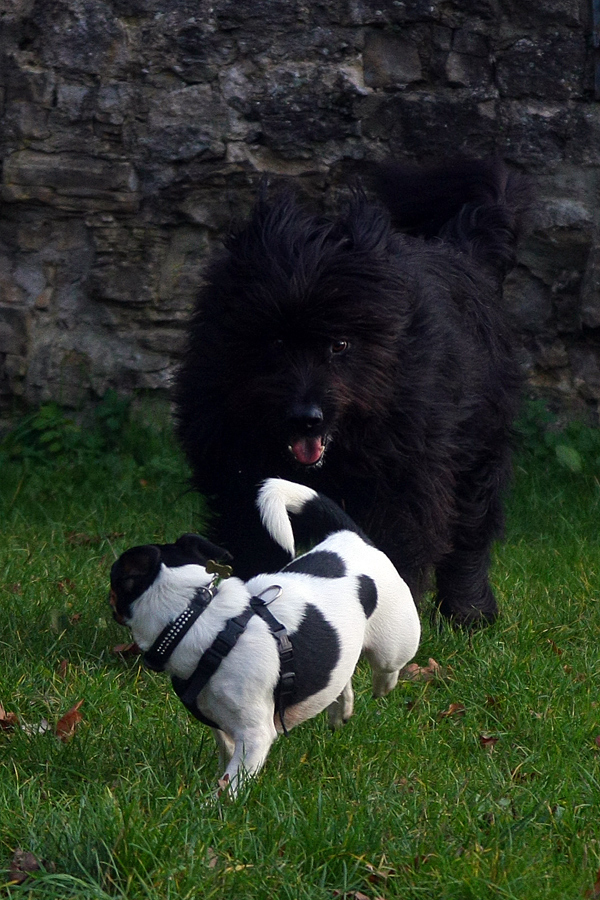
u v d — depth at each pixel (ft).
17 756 16.69
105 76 37.42
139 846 13.08
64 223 38.17
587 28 37.47
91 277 38.09
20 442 37.63
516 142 37.86
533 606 25.41
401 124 37.83
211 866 13.12
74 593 25.20
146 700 19.24
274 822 14.05
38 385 38.24
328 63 37.63
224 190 37.96
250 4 37.27
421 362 20.80
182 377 21.62
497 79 37.76
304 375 19.24
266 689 15.08
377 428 20.31
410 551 21.22
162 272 38.27
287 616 15.71
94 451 37.01
